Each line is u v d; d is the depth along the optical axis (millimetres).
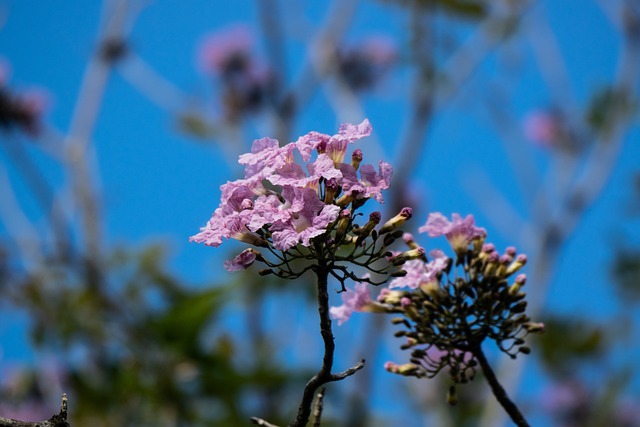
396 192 9617
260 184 3164
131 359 8633
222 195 3123
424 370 3938
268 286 9672
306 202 3033
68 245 9539
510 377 8773
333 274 3117
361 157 3207
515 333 3930
